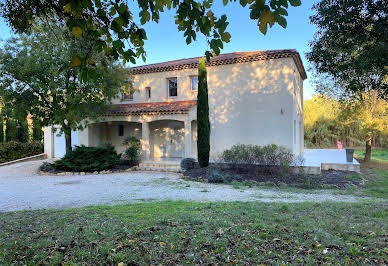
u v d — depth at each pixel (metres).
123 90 15.65
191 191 9.80
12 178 13.75
